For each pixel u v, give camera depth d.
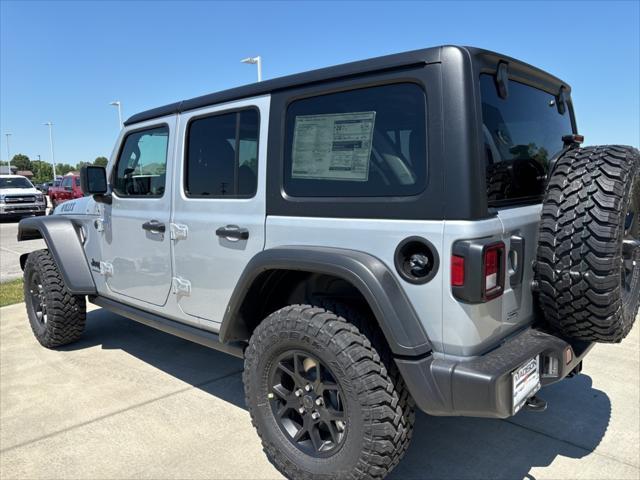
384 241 2.18
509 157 2.35
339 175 2.36
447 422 3.11
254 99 2.74
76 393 3.63
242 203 2.78
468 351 2.02
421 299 2.09
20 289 7.24
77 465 2.72
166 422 3.18
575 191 2.17
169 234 3.29
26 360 4.32
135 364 4.19
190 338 3.21
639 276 2.58
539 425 3.03
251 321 2.80
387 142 2.20
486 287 1.98
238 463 2.71
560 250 2.15
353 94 2.32
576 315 2.18
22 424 3.18
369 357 2.17
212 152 3.01
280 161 2.59
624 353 4.08
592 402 3.29
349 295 2.52
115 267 3.89
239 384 3.76
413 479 2.54
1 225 18.86
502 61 2.27
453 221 1.99
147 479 2.59
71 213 4.49
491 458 2.71
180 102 3.25
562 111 3.02
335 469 2.26
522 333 2.31
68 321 4.40
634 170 2.23
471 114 1.99
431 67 2.06
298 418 2.56
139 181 3.62
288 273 2.66
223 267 2.91
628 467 2.59
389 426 2.14
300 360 2.40
